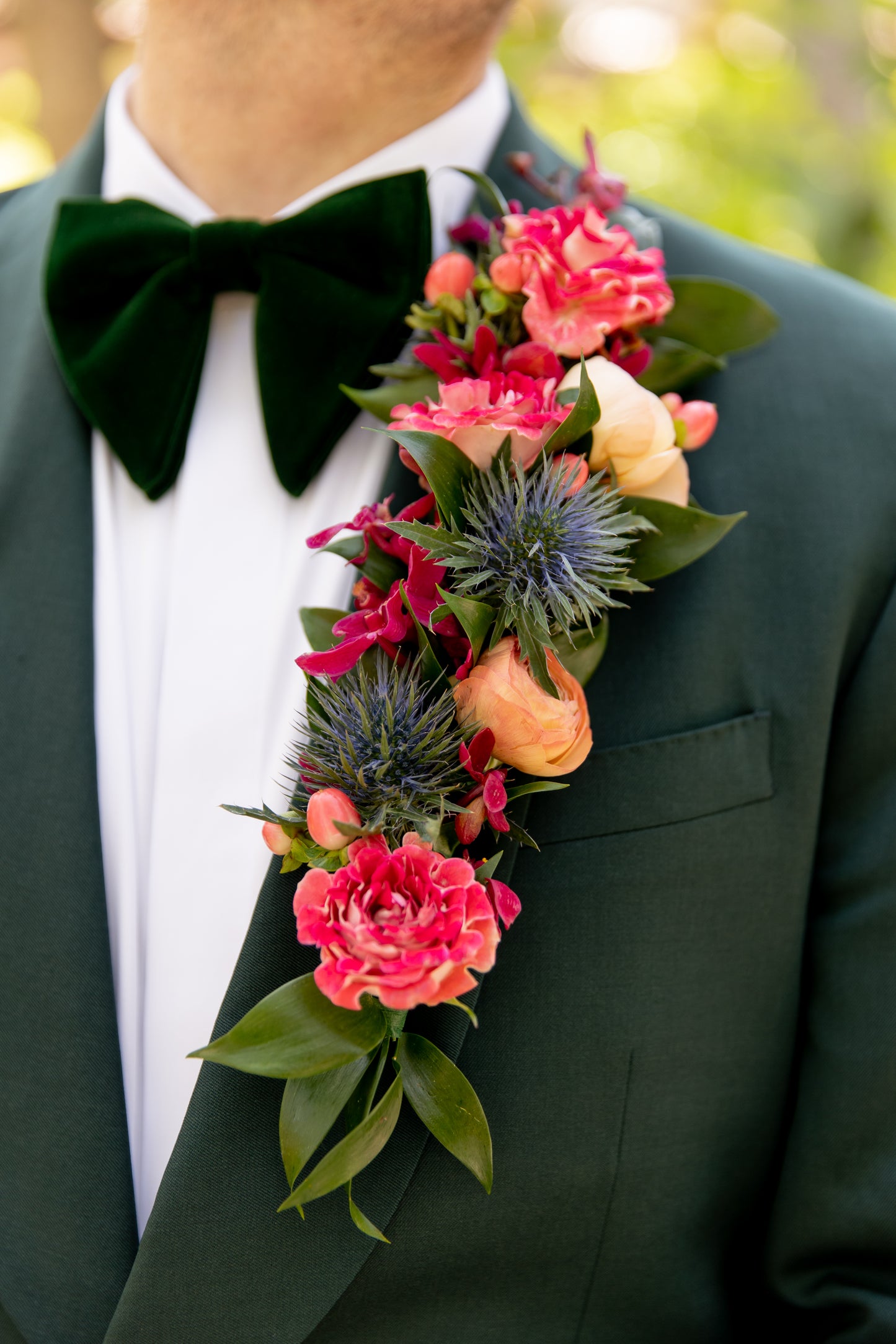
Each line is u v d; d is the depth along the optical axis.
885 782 0.90
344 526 0.79
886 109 2.39
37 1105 0.85
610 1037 0.86
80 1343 0.83
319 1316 0.82
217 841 0.91
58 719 0.90
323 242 0.95
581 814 0.87
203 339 0.99
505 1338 0.89
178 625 0.95
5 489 0.96
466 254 0.97
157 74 1.00
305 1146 0.71
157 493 0.97
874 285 2.35
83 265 0.99
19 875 0.87
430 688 0.75
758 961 0.89
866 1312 0.86
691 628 0.89
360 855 0.69
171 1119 0.89
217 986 0.89
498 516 0.75
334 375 0.94
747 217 2.30
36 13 2.17
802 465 0.91
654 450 0.79
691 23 2.49
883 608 0.90
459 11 0.90
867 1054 0.88
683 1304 0.91
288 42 0.93
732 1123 0.91
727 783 0.88
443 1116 0.72
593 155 0.96
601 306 0.83
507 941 0.86
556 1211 0.87
